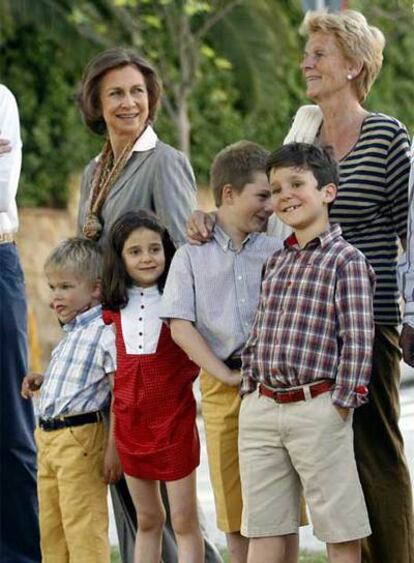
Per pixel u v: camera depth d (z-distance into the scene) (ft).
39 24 97.25
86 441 36.19
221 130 108.47
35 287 100.89
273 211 33.37
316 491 31.63
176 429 34.68
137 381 34.76
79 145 103.45
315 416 31.27
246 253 34.01
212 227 34.30
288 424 31.65
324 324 31.37
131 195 37.24
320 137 35.86
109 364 36.01
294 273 31.83
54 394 36.35
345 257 31.45
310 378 31.32
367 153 34.68
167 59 103.45
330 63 35.06
